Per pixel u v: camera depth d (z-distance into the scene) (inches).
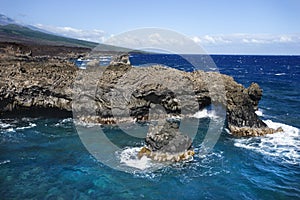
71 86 1161.4
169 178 679.1
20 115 1147.3
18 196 588.1
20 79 1123.9
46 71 1183.6
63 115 1176.2
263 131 1027.3
